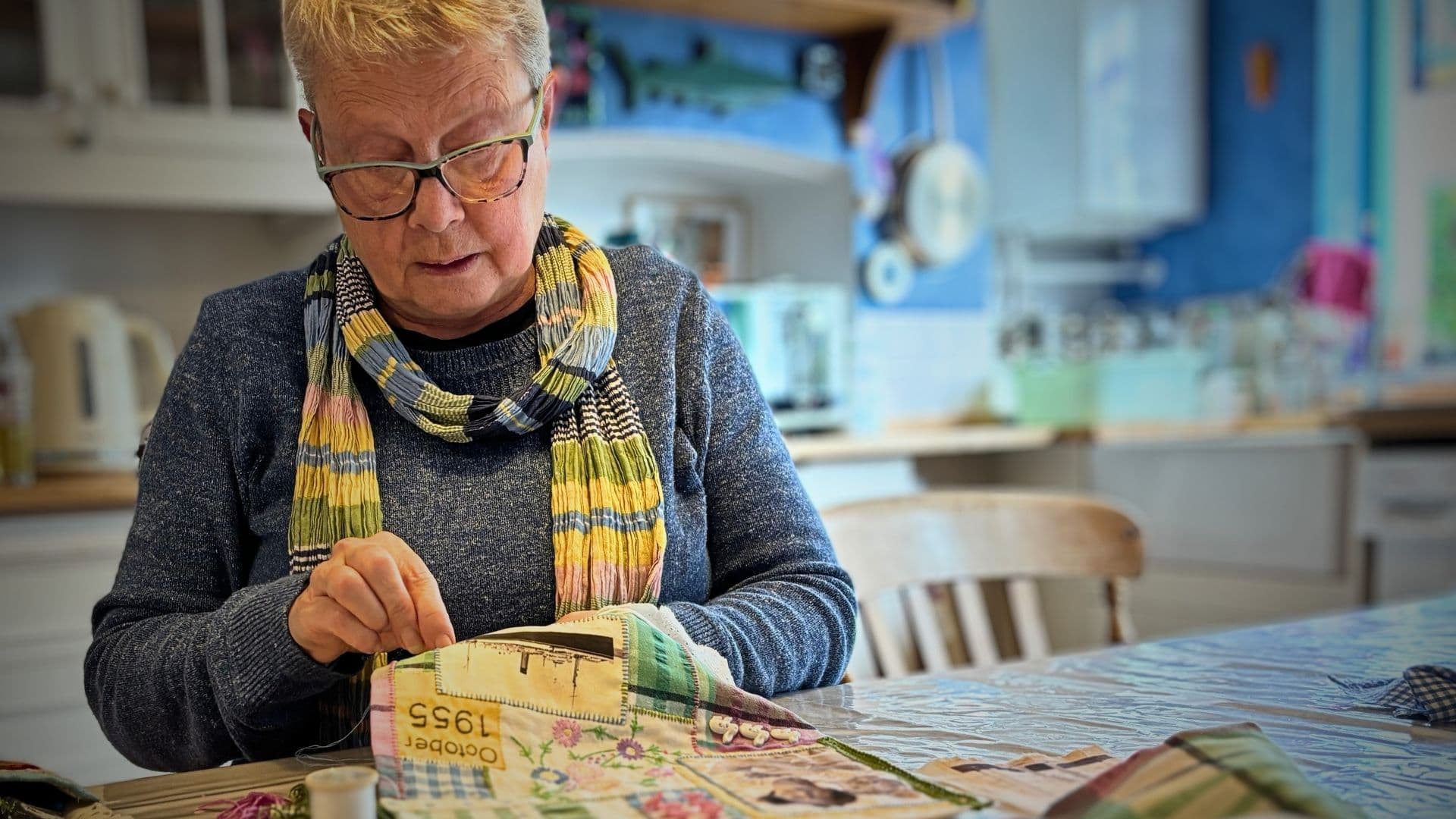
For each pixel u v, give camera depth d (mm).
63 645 1855
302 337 913
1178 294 3682
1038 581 2982
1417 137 3072
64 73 2039
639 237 2764
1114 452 2936
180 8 2143
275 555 867
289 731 775
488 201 801
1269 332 2998
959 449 2695
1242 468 2670
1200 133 3529
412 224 786
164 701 761
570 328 898
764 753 667
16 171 2023
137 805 635
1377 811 580
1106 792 568
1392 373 3033
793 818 560
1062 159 3307
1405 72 3090
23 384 2045
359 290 895
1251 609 2674
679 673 704
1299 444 2566
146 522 862
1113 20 3303
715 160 2793
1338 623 1108
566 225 1009
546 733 660
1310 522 2553
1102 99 3287
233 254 2514
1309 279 3037
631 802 587
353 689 819
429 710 656
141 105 2102
